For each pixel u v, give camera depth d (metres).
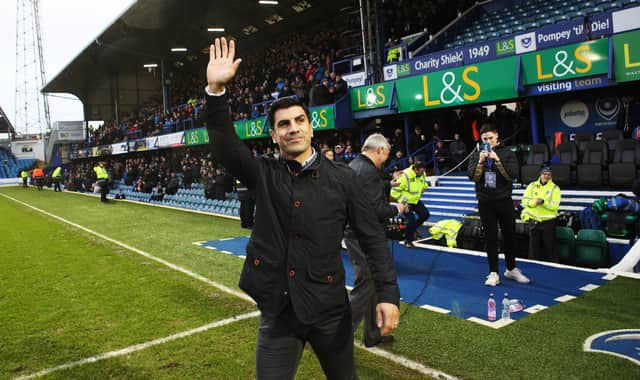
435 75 12.09
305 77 20.48
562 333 4.34
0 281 7.45
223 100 2.05
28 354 4.47
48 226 14.09
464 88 11.52
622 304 5.05
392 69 13.96
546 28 10.92
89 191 30.22
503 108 13.03
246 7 24.25
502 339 4.27
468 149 14.02
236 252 9.19
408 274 6.75
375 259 2.12
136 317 5.39
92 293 6.53
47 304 6.10
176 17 24.61
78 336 4.89
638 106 10.00
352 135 16.02
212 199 17.06
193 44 29.77
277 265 2.04
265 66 26.33
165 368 4.00
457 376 3.60
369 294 4.11
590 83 9.62
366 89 13.78
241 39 30.02
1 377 3.99
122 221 14.71
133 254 9.25
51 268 8.29
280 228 2.06
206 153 24.80
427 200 11.74
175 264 8.21
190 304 5.78
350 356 2.17
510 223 5.86
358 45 19.97
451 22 17.17
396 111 13.14
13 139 59.03
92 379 3.87
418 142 13.34
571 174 9.52
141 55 31.39
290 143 2.06
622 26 10.00
